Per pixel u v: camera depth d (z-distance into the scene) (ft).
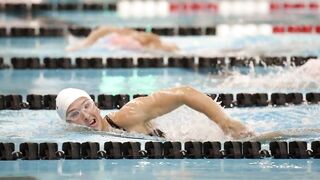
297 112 60.64
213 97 63.72
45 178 46.78
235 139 53.57
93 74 74.84
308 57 77.15
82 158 51.60
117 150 51.78
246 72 73.72
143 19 101.60
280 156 51.49
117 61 77.77
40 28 92.73
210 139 53.42
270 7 110.83
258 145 52.21
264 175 47.37
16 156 51.52
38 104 62.75
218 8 110.32
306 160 51.01
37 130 55.88
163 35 92.99
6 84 70.03
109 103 63.16
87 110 54.65
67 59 78.02
